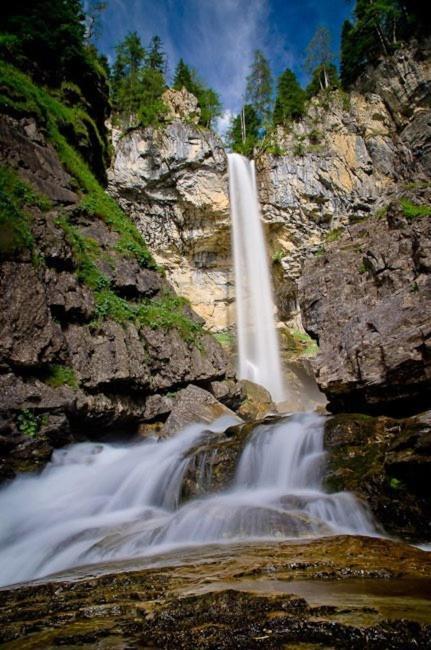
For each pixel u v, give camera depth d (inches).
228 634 94.7
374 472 255.6
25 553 232.4
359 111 1494.8
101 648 91.9
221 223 1326.3
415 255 375.6
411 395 316.2
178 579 147.6
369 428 289.9
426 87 1441.9
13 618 122.3
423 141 1389.0
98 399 398.6
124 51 1605.6
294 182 1353.3
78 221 525.3
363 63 1627.7
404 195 478.9
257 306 1330.0
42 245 396.8
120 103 1381.6
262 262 1364.4
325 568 152.6
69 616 118.6
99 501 313.0
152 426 476.7
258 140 1558.8
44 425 336.5
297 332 1280.8
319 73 1726.1
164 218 1320.1
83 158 660.7
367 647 84.0
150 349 487.5
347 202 1348.4
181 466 333.1
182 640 93.6
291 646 86.6
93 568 186.5
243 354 1318.9
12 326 331.9
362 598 117.6
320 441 299.1
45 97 599.2
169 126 1310.3
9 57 589.9
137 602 125.6
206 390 562.6
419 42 1502.2
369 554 169.8
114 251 544.1
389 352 320.5
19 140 486.9
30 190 434.9
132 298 538.3
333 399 369.7
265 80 1770.4
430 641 86.0
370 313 363.3
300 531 214.1
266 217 1373.0
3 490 301.9
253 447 324.5
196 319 619.5
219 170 1307.8
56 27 674.8
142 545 215.9
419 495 231.3
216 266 1389.0
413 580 138.3
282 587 131.2
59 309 393.1
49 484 324.8
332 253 450.6
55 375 361.4
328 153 1392.7
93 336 420.2
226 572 152.6
